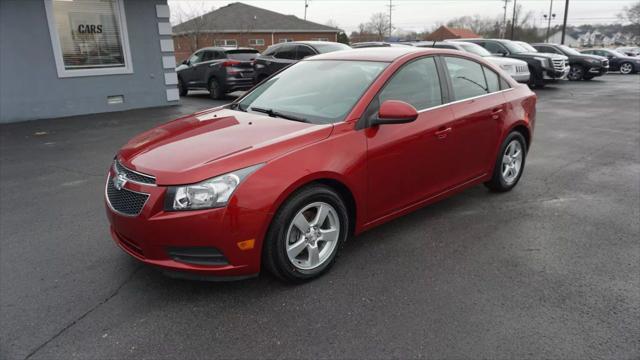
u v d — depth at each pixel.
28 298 2.94
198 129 3.32
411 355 2.37
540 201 4.63
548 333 2.53
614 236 3.79
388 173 3.41
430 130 3.67
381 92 3.44
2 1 9.32
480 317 2.68
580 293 2.93
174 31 38.66
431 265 3.31
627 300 2.85
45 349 2.45
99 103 10.95
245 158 2.74
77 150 7.15
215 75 13.60
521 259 3.39
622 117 9.91
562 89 15.85
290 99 3.76
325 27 45.28
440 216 4.23
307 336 2.53
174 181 2.63
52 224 4.18
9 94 9.73
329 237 3.13
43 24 9.87
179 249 2.68
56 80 10.24
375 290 2.98
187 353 2.41
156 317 2.72
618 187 5.09
